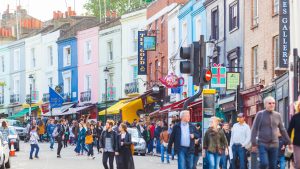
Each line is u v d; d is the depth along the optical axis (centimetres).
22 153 4206
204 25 4631
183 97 4900
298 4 2955
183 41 5078
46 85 7800
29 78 8069
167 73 5422
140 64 5603
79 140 4047
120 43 6481
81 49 7131
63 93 7369
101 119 6662
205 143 2145
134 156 4062
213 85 3131
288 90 3050
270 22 3516
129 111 5666
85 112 6894
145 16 6147
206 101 1948
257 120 1603
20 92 8319
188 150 1975
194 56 1780
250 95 3716
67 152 4388
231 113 3984
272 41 3497
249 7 3825
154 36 5484
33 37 8025
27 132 6041
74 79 7238
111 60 6619
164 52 5506
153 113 5225
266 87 3459
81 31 7125
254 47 3775
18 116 8000
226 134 2597
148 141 4334
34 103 7925
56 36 7600
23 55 8250
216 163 2147
